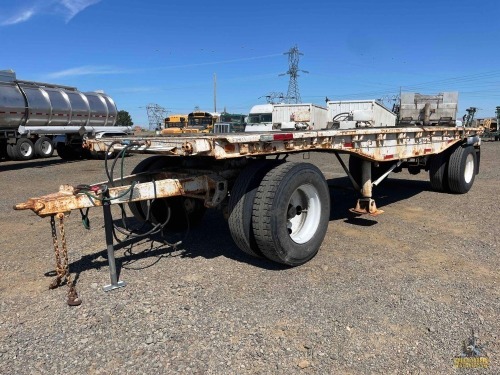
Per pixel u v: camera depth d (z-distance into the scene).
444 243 5.23
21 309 3.56
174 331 3.15
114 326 3.24
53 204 3.56
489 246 5.09
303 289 3.86
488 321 3.26
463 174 8.52
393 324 3.21
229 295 3.75
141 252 4.99
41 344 3.01
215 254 4.88
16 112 17.84
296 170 4.31
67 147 20.06
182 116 39.50
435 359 2.77
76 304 3.59
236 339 3.03
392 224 6.20
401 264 4.49
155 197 4.09
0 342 3.05
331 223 6.30
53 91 19.34
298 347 2.92
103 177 12.77
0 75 17.69
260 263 4.57
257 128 24.69
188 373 2.65
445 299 3.63
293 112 22.28
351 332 3.11
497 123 34.03
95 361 2.79
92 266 4.55
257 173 4.29
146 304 3.60
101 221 6.66
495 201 7.92
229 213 4.35
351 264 4.50
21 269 4.54
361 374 2.63
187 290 3.87
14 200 9.05
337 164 14.45
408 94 10.86
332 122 11.32
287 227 4.38
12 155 18.14
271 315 3.37
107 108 21.94
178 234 5.73
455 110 10.27
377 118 15.04
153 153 4.15
